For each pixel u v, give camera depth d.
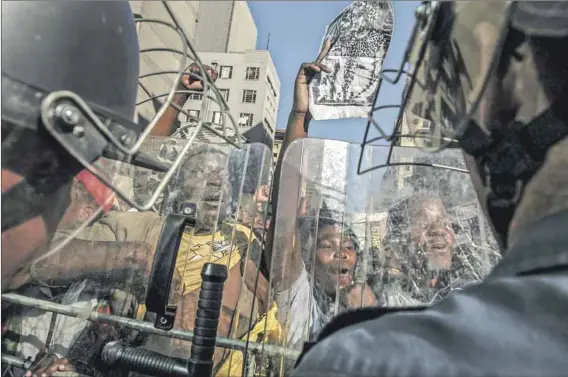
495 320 0.39
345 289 0.82
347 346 0.41
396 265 0.82
